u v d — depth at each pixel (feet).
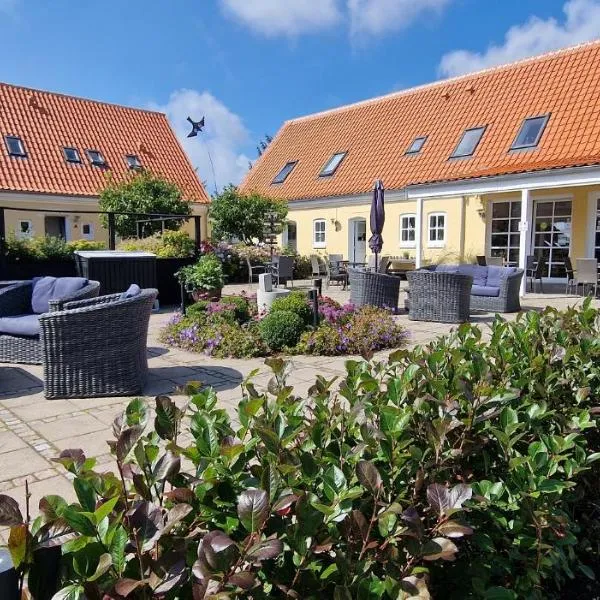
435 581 5.18
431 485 4.12
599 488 7.52
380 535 4.25
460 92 56.59
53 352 13.96
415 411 5.46
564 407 7.46
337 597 3.53
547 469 5.56
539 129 45.19
